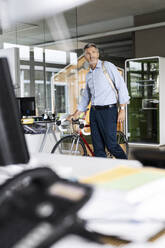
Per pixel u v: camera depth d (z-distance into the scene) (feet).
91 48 14.25
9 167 3.74
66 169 3.47
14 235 1.40
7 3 26.96
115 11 34.01
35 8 26.09
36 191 1.71
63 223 1.43
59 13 25.18
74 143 16.16
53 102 25.66
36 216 1.48
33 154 5.25
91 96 15.40
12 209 1.58
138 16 35.83
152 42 35.50
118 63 53.93
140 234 1.80
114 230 1.83
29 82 27.04
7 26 28.22
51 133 16.88
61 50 25.20
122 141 19.11
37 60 26.55
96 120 14.84
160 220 1.88
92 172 3.49
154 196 1.92
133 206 1.83
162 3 31.71
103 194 1.94
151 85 31.24
